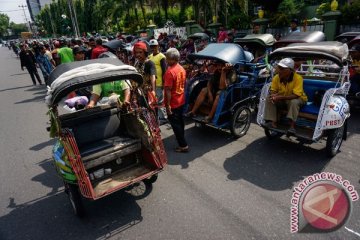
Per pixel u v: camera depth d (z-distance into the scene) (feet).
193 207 12.41
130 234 11.18
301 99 15.65
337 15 37.37
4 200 14.05
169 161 16.63
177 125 16.71
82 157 11.44
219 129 20.90
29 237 11.44
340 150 16.44
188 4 67.56
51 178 15.81
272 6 50.70
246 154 16.81
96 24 140.36
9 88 43.47
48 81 14.46
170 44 46.34
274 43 26.43
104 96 14.51
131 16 100.37
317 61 20.67
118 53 34.09
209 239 10.59
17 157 18.79
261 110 16.99
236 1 60.95
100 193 11.03
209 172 15.14
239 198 12.78
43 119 26.35
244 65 21.20
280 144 17.81
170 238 10.80
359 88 21.65
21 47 41.73
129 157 13.10
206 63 23.93
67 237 11.28
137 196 13.47
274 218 11.39
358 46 23.08
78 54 27.22
